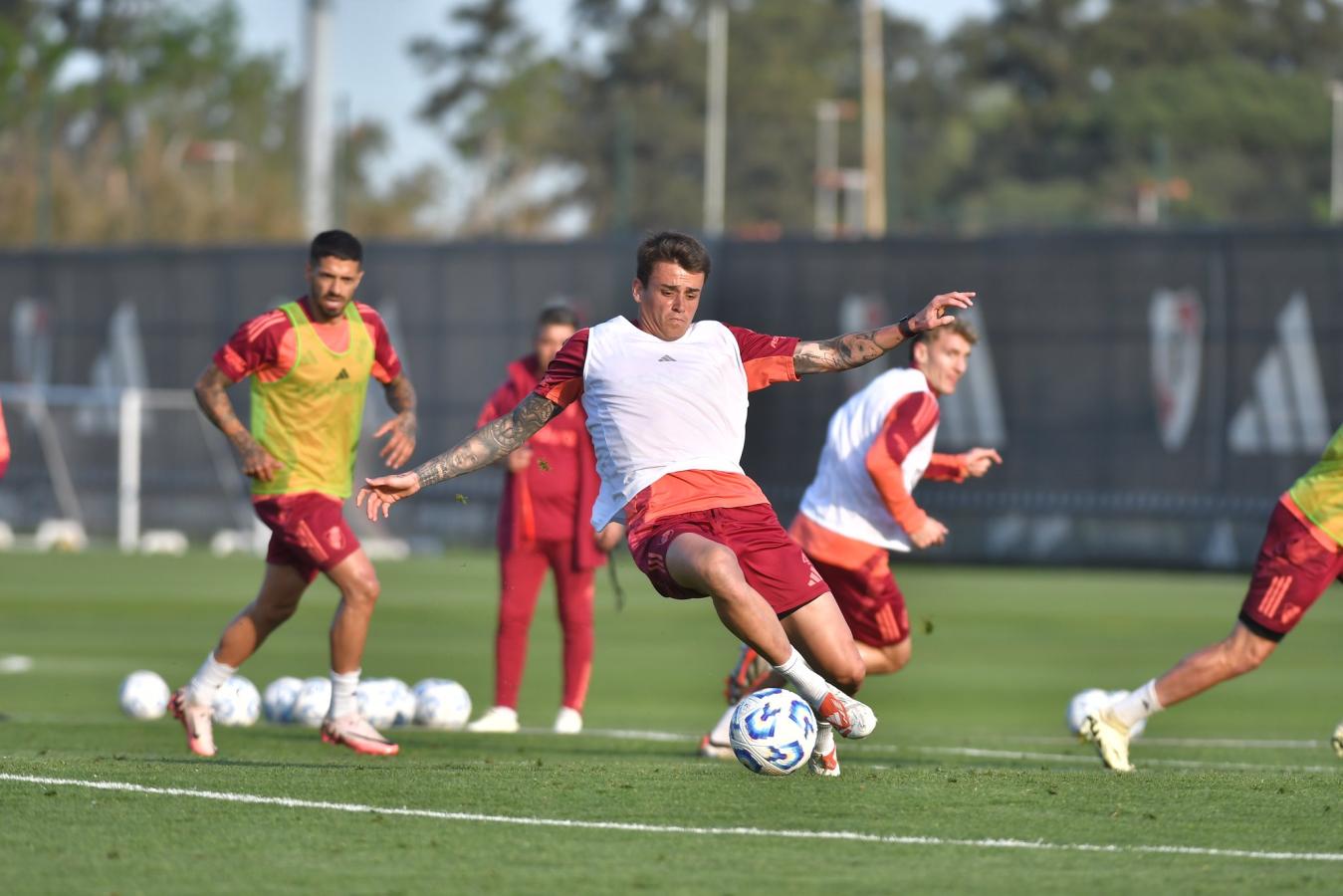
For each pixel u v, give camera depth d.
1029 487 89.69
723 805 21.97
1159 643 63.19
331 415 29.56
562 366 24.39
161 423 105.19
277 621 30.11
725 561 22.92
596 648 62.28
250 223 188.00
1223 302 86.06
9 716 39.41
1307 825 21.09
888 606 31.17
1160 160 185.50
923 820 21.17
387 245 99.12
